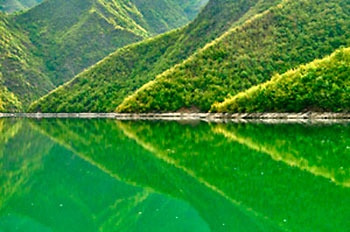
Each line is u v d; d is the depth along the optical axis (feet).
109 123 285.02
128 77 542.57
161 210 55.88
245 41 381.81
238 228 46.47
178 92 368.07
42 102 556.51
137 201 61.36
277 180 70.28
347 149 104.58
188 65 388.37
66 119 398.83
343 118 226.99
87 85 549.13
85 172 87.92
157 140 149.28
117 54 582.76
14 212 57.36
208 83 362.12
